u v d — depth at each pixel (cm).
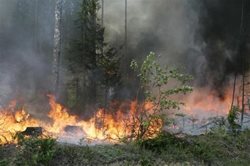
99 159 894
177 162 948
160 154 984
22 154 854
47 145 875
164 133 1076
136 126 1197
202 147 1028
